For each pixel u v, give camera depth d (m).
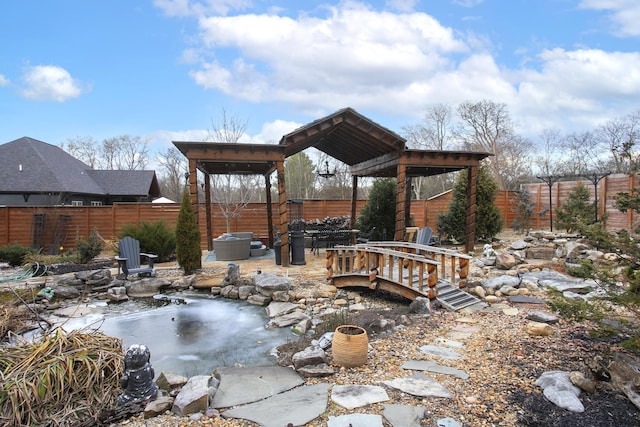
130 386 3.25
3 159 18.06
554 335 4.72
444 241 13.80
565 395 3.09
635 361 3.24
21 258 11.78
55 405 3.12
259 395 3.36
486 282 7.39
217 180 17.92
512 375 3.63
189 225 9.19
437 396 3.24
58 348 3.59
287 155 11.33
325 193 32.31
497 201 16.89
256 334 5.81
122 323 6.35
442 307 6.29
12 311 5.96
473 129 30.91
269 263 10.66
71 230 14.10
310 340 5.11
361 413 2.97
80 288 8.20
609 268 3.70
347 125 9.88
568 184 14.86
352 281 7.80
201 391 3.21
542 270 8.42
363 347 3.92
